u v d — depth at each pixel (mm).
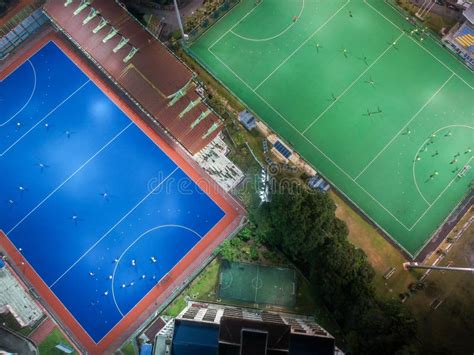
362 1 86438
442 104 81500
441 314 72062
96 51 80062
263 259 74688
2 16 85250
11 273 74750
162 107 77500
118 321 73062
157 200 77938
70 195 78500
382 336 61188
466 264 74312
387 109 81188
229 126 80188
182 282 74125
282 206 65938
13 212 77938
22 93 83062
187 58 84000
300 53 84125
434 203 76875
